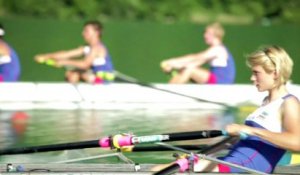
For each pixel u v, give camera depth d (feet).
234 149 63.46
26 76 192.95
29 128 109.19
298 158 74.18
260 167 62.08
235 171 62.85
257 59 61.00
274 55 60.64
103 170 64.85
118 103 135.03
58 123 114.62
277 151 62.34
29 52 194.08
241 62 194.29
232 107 135.85
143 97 135.74
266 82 61.05
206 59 147.64
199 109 135.64
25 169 65.82
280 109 60.75
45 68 191.11
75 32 195.93
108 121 116.88
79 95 134.82
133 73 197.67
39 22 194.80
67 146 69.56
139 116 124.16
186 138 63.00
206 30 147.13
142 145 77.15
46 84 135.13
